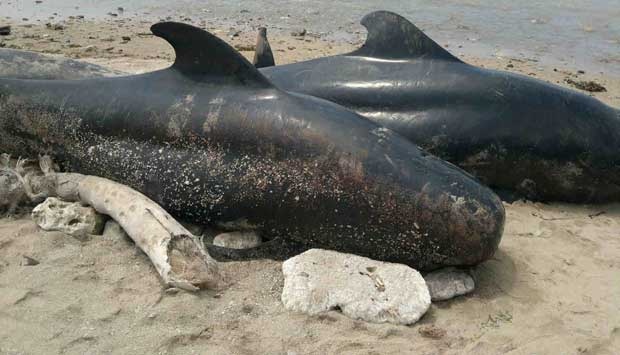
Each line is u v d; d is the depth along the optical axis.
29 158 4.06
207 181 3.56
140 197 3.56
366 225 3.37
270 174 3.46
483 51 8.04
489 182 4.36
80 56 6.63
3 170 3.90
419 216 3.31
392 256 3.41
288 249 3.58
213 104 3.61
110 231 3.62
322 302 3.17
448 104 4.24
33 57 4.85
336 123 3.46
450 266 3.44
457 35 8.80
